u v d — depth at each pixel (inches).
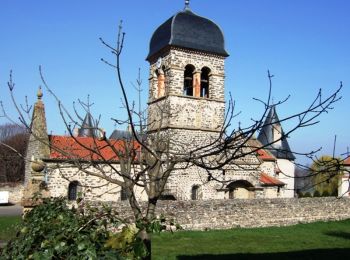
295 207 1055.0
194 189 1140.5
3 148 1231.5
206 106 1176.2
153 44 1222.9
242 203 971.3
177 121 1126.4
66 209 287.7
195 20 1177.4
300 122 205.2
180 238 792.3
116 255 181.9
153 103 1179.9
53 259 191.6
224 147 222.2
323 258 628.1
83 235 194.2
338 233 902.4
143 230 210.4
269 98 291.3
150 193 267.0
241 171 1186.6
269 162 1513.3
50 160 993.5
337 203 1138.0
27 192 446.6
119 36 219.3
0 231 638.5
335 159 232.2
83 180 1046.4
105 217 253.4
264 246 729.6
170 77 1136.2
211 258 614.9
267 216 1004.6
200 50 1172.5
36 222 248.2
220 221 933.8
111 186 1061.8
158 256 621.3
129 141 323.0
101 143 994.7
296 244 756.0
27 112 268.1
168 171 252.4
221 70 1210.0
